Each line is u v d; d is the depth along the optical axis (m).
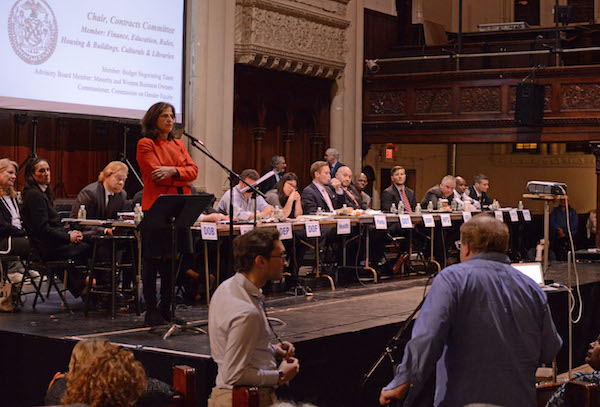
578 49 12.08
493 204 10.97
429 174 16.64
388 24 14.17
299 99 12.80
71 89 9.25
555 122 12.03
